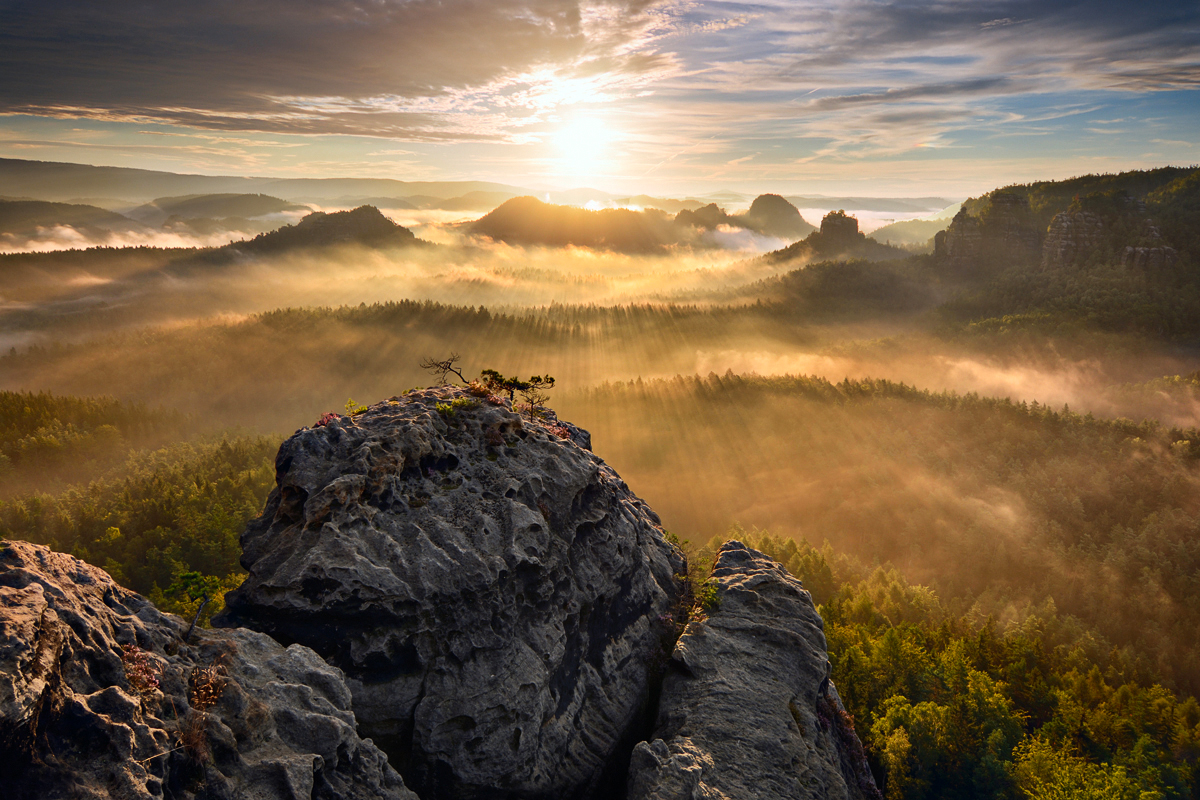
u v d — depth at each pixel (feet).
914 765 199.21
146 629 67.87
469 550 96.37
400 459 102.12
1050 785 180.34
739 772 101.19
